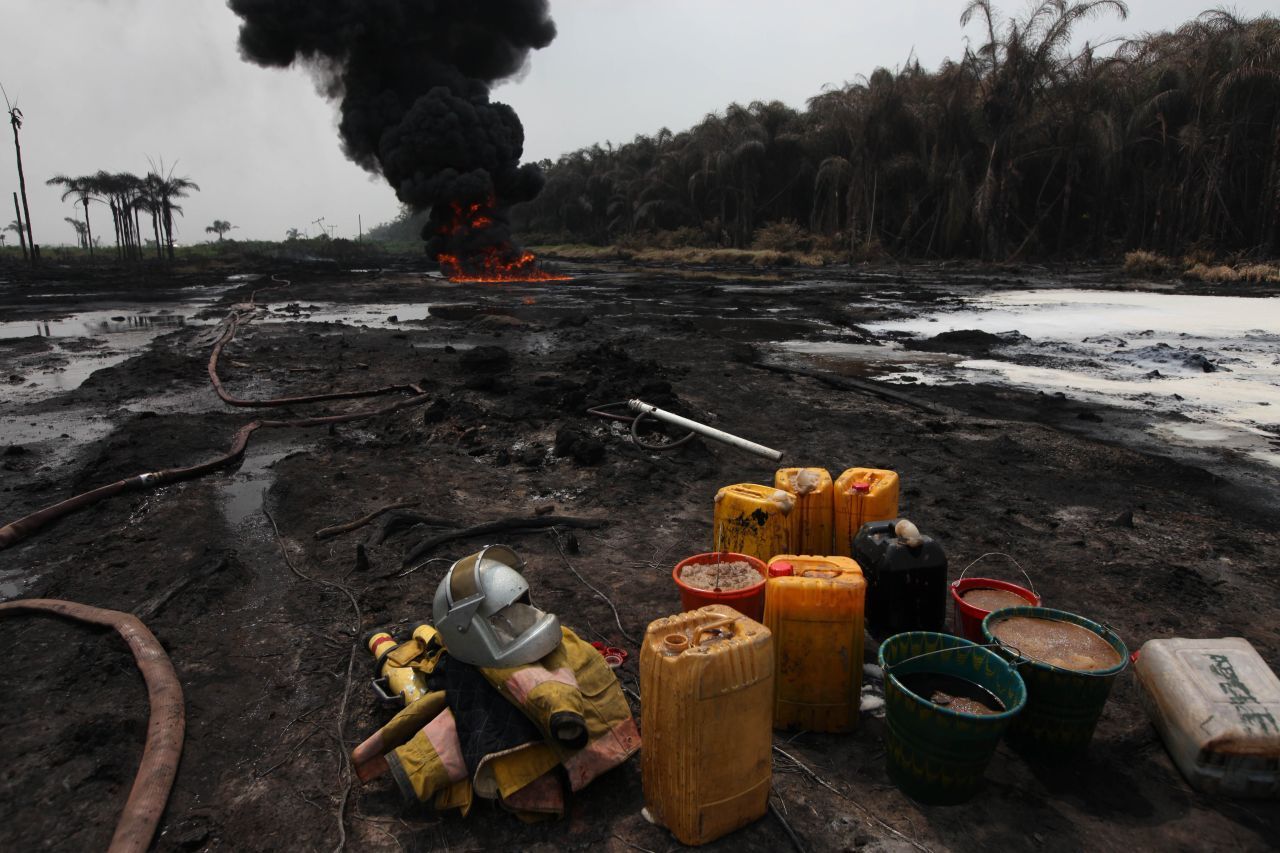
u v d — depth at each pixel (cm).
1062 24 4106
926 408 1006
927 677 315
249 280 4088
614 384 1008
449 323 2086
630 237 6900
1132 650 408
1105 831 282
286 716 355
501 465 753
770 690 275
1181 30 4391
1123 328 1902
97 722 340
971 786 289
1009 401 1085
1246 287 3136
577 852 270
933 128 4856
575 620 443
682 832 271
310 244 8631
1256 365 1377
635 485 683
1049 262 4534
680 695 259
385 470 738
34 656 405
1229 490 693
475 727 282
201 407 1048
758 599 382
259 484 711
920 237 5162
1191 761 302
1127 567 513
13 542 575
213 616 454
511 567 315
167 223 6194
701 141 6450
